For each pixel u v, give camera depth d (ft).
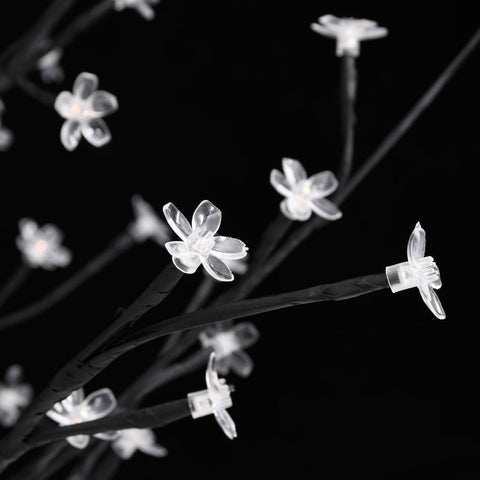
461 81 4.62
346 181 2.51
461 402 4.73
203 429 4.84
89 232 5.13
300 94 4.78
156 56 5.03
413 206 4.67
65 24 4.86
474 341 4.70
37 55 2.74
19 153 5.11
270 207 4.83
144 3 2.88
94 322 5.08
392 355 4.78
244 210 4.86
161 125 5.05
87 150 5.11
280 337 4.83
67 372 2.09
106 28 4.97
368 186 4.68
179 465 4.83
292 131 4.77
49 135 5.12
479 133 4.62
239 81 4.92
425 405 4.76
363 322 4.82
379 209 4.68
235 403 4.82
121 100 5.06
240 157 4.90
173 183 5.03
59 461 2.40
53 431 2.16
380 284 2.01
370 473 4.74
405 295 4.68
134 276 5.11
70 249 5.10
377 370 4.80
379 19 4.67
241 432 4.82
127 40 5.00
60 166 5.14
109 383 4.73
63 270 5.08
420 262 2.02
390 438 4.77
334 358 4.82
